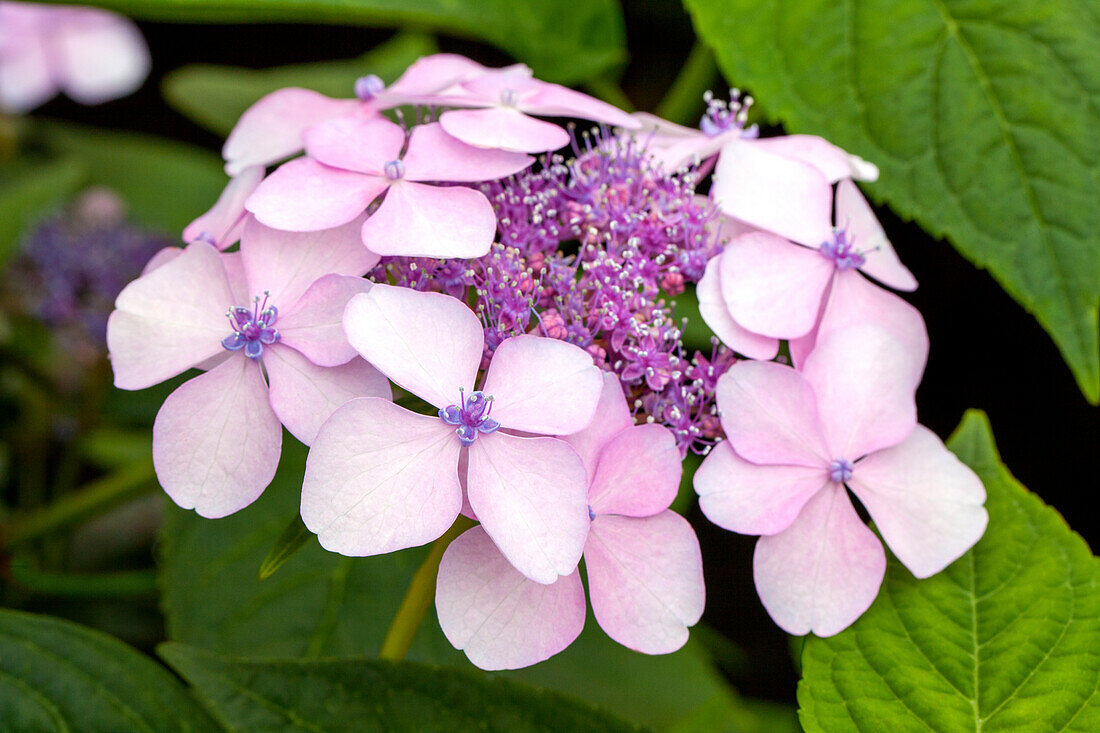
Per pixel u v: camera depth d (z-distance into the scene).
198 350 0.51
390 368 0.49
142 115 1.13
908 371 0.53
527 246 0.53
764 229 0.54
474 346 0.50
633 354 0.52
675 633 0.51
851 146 0.57
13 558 0.66
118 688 0.53
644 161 0.54
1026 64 0.57
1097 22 0.57
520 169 0.52
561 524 0.49
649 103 0.97
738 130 0.56
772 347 0.53
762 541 0.52
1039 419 0.86
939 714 0.52
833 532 0.53
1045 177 0.56
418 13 0.62
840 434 0.53
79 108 1.12
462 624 0.50
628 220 0.53
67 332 0.71
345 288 0.50
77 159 0.80
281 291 0.51
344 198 0.52
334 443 0.49
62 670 0.53
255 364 0.51
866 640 0.53
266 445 0.51
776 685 0.84
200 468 0.50
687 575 0.51
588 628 0.63
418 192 0.52
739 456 0.52
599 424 0.51
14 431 0.72
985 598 0.53
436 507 0.49
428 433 0.50
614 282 0.52
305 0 0.59
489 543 0.50
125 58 0.94
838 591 0.52
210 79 0.71
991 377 0.88
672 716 0.63
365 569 0.60
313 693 0.52
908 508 0.53
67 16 0.91
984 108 0.57
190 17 0.60
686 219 0.53
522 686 0.52
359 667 0.52
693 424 0.52
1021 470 0.85
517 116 0.53
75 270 0.72
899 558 0.53
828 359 0.53
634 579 0.51
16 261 0.74
